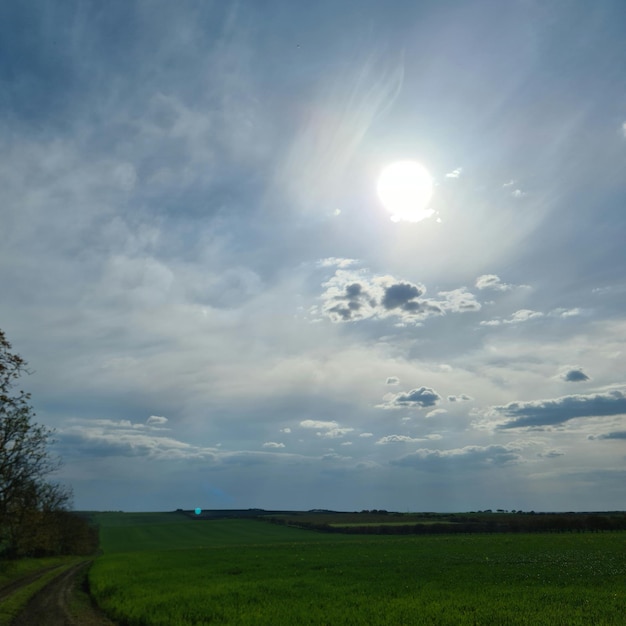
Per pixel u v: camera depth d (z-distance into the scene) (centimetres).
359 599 2958
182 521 19188
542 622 2291
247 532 15412
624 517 11944
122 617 2466
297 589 3416
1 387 3822
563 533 10856
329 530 14662
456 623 2280
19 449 4469
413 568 4762
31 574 5006
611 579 3788
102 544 12812
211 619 2383
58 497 7488
